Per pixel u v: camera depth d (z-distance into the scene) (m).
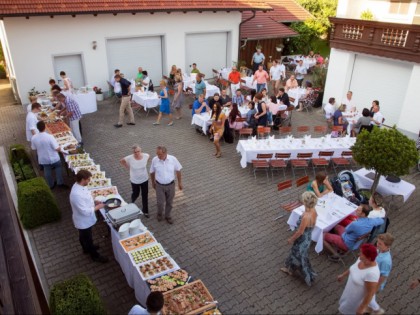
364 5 15.58
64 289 5.05
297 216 7.38
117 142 12.25
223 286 6.36
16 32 13.95
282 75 17.70
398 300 6.20
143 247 5.88
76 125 10.98
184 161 11.05
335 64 15.18
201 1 17.77
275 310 5.89
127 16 16.19
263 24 22.88
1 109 15.33
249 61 23.00
